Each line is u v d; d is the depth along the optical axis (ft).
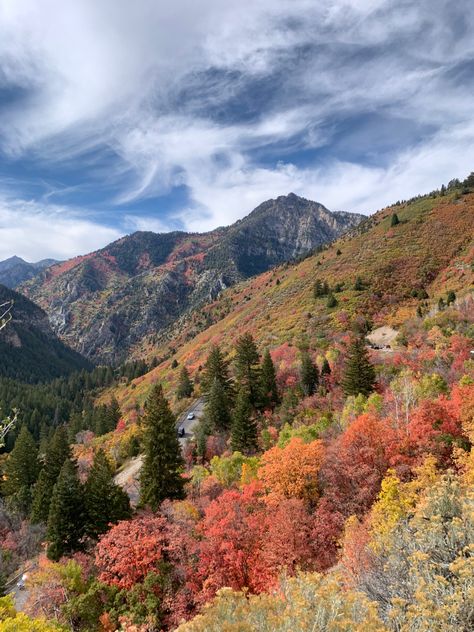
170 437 121.70
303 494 87.66
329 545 75.15
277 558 72.13
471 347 164.25
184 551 85.15
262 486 94.73
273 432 157.58
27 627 38.88
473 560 32.22
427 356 170.40
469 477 66.74
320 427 127.85
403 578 37.58
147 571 82.23
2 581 115.75
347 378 168.14
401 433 93.76
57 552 111.65
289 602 36.01
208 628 32.81
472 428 87.71
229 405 198.80
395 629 31.17
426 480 72.64
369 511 76.95
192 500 115.96
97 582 83.56
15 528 166.40
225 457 142.92
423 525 41.73
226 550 78.07
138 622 71.72
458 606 29.25
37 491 160.56
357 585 41.04
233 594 38.63
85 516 116.57
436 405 99.50
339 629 29.37
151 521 92.38
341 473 87.25
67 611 78.33
